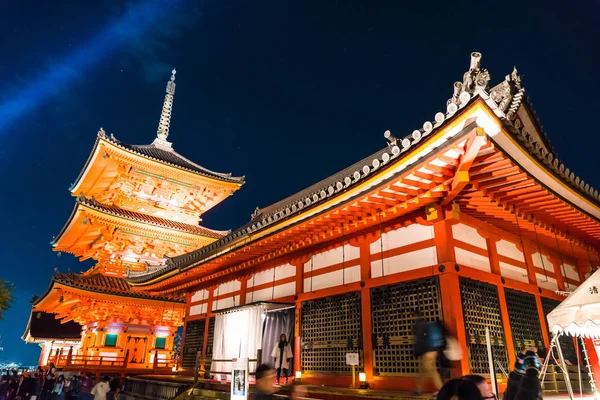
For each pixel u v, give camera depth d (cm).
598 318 778
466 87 773
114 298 2767
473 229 1163
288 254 1591
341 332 1258
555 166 962
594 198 1141
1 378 2478
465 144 794
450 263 1012
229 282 1981
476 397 544
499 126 757
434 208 1075
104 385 1892
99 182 3747
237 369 1045
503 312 1116
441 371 935
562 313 845
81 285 2683
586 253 1552
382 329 1137
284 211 1314
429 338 812
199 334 2120
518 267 1294
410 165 891
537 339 1213
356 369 1173
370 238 1265
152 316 3006
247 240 1516
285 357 1368
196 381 1606
